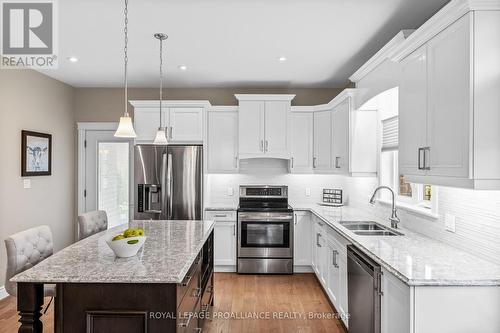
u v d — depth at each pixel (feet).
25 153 13.19
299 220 15.10
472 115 5.53
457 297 5.56
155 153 14.74
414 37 7.09
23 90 13.29
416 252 7.23
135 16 8.98
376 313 6.79
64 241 16.19
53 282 5.60
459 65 5.81
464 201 7.30
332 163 14.69
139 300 5.67
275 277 14.65
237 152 15.72
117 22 9.34
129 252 6.75
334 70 13.92
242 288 13.28
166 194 14.62
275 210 14.92
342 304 9.70
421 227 9.13
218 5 8.34
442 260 6.61
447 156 6.15
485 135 5.52
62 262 6.46
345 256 9.35
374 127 12.45
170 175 14.65
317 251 13.60
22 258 7.61
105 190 17.24
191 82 15.97
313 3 8.23
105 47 11.32
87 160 17.28
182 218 14.67
